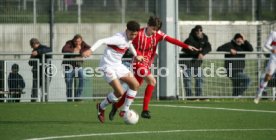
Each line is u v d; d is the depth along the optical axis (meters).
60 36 50.25
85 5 60.56
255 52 39.47
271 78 40.09
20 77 38.09
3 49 48.41
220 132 24.39
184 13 59.62
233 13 60.31
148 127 25.80
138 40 28.19
